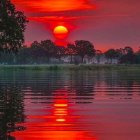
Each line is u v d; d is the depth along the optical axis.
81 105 35.09
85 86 60.78
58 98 41.56
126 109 31.81
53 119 26.45
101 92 49.22
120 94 46.28
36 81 74.50
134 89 54.38
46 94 46.31
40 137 20.28
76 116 27.91
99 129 22.61
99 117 27.36
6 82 70.56
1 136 20.47
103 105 34.94
